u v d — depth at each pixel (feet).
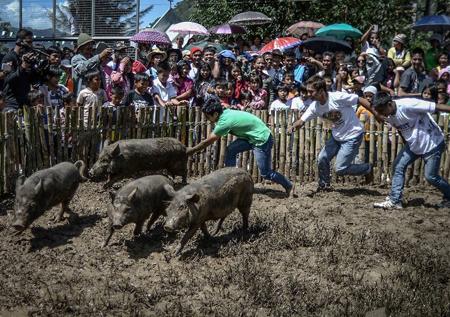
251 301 18.01
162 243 21.77
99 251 21.20
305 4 68.03
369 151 32.19
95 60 32.78
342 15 66.64
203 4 74.38
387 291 18.72
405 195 30.27
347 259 21.31
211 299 18.06
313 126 31.96
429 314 17.40
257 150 26.86
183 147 27.73
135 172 26.55
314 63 38.73
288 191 28.12
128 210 20.42
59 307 17.21
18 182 21.43
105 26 53.21
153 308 17.48
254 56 44.96
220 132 26.37
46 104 31.12
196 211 20.03
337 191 30.35
